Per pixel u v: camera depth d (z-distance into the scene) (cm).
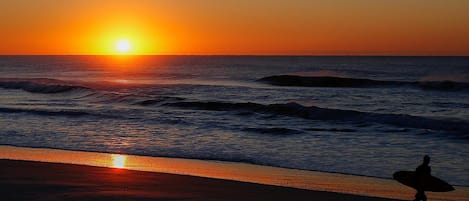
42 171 1264
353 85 4834
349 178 1340
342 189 1208
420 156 1644
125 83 5425
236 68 10150
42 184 1108
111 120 2562
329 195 1095
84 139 1989
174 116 2736
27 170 1275
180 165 1509
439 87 4350
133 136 2062
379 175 1380
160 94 4212
